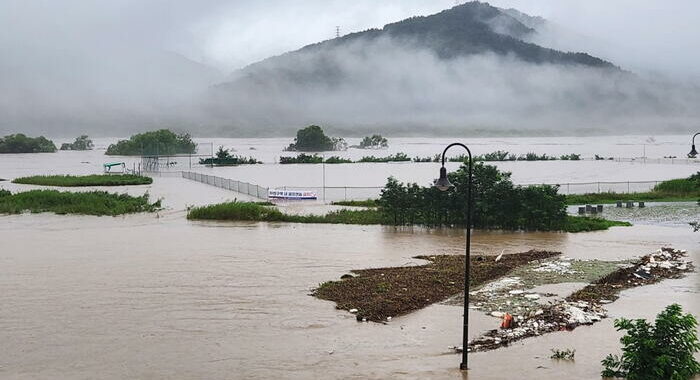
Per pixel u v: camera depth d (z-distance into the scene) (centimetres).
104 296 2308
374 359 1681
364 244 3422
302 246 3353
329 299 2242
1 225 4175
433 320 2006
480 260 2916
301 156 14250
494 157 14312
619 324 1546
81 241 3519
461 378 1546
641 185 7069
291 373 1591
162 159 15325
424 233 3838
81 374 1588
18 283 2498
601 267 2772
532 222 3903
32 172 10775
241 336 1870
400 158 15075
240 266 2827
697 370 1463
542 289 2378
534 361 1655
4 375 1580
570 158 14825
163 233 3828
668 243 3453
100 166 13175
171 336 1872
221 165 13125
